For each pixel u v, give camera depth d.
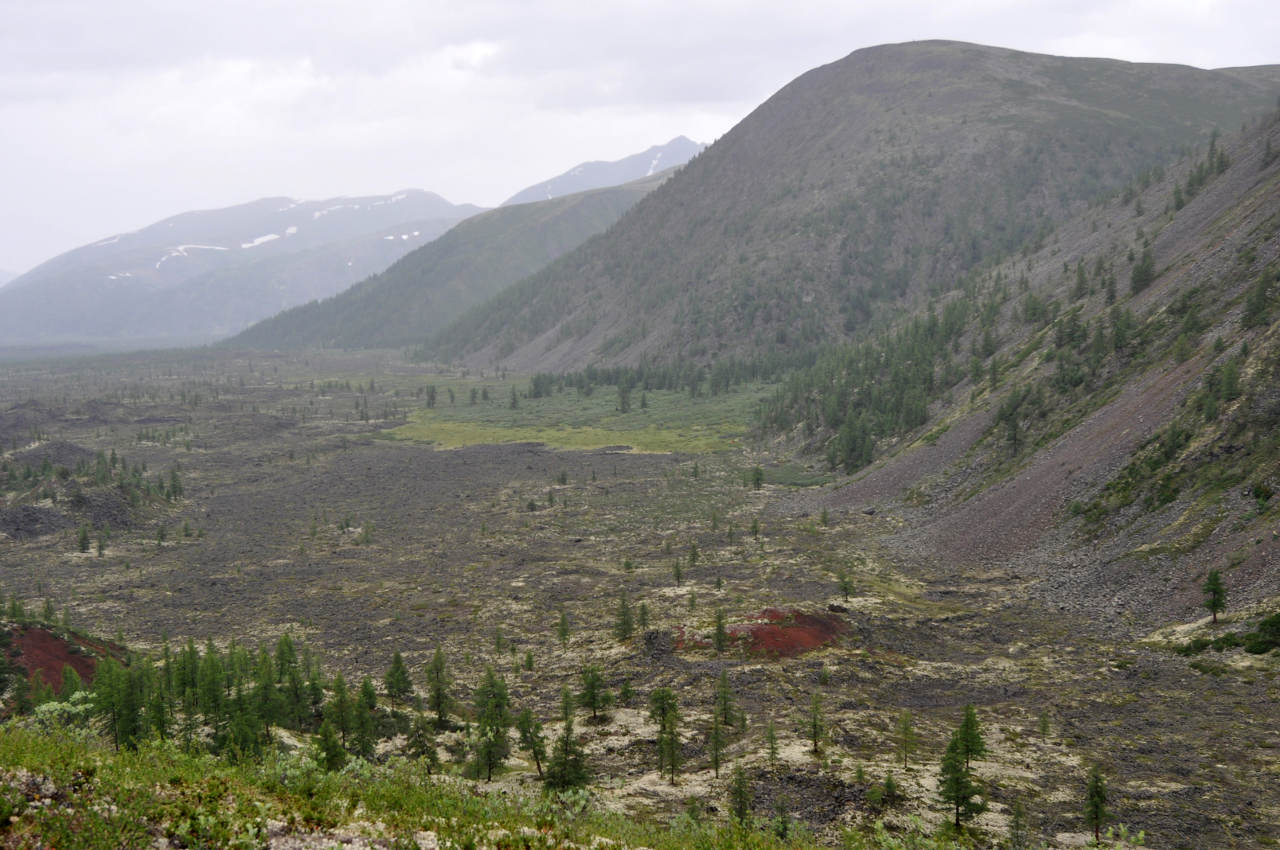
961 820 43.28
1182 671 67.50
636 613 92.50
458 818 19.77
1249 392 101.69
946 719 61.19
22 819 14.87
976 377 173.12
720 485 175.25
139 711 49.19
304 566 127.12
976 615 88.81
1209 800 45.84
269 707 56.28
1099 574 92.75
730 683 69.00
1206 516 90.88
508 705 65.00
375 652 85.25
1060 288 197.25
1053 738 56.56
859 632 80.88
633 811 44.25
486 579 115.31
